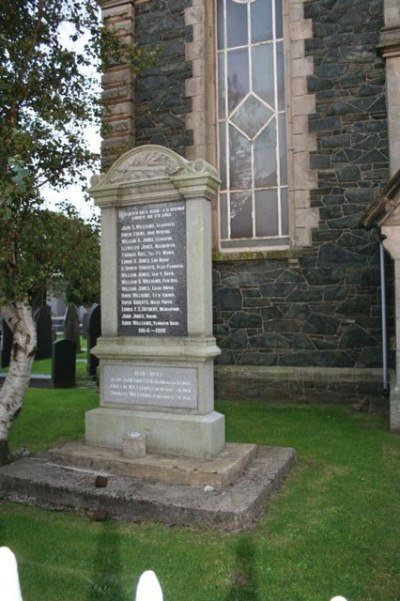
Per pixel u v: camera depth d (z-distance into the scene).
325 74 9.18
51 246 6.04
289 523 4.14
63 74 6.25
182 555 3.63
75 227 6.34
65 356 11.38
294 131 9.35
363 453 6.05
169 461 4.98
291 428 7.27
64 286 6.49
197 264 5.30
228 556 3.61
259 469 5.07
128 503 4.31
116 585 3.26
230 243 10.07
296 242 9.34
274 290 9.49
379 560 3.59
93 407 8.99
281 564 3.52
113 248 5.75
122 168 5.70
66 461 5.28
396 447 6.30
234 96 10.11
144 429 5.38
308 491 4.84
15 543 3.86
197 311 5.30
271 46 9.87
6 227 5.47
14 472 4.97
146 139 10.41
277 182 9.79
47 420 7.95
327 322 9.16
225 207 10.12
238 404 9.11
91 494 4.45
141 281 5.64
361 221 7.00
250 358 9.62
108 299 5.77
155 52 7.66
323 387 9.05
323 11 9.20
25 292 5.64
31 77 5.86
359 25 9.02
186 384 5.31
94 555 3.66
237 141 10.06
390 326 8.80
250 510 4.15
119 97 10.34
